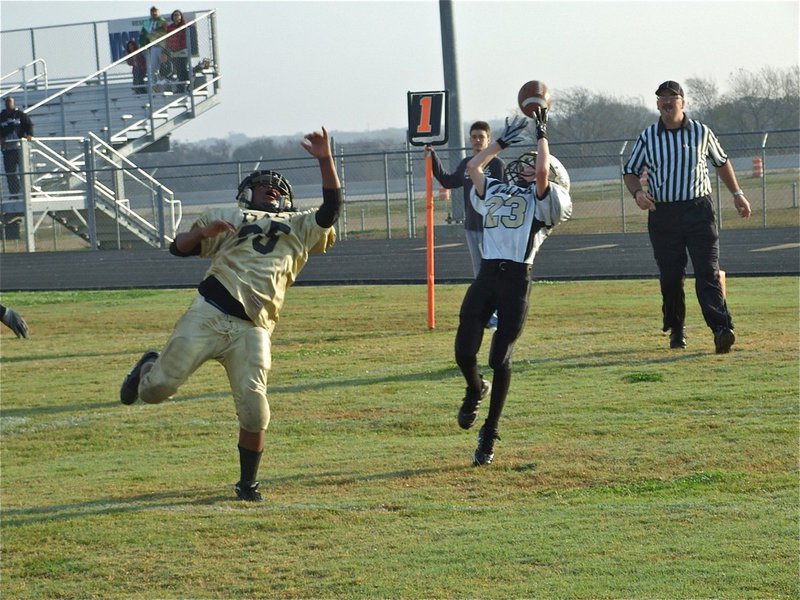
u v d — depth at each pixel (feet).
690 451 47.24
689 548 35.35
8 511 42.86
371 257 161.17
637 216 240.12
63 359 82.17
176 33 255.91
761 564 33.68
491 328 83.25
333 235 44.68
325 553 36.70
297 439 53.26
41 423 59.47
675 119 70.54
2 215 209.77
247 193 45.03
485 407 58.39
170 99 257.96
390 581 33.83
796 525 37.11
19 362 81.30
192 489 45.34
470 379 48.26
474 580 33.55
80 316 108.68
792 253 140.05
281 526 39.70
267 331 43.91
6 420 60.49
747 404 55.88
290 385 66.74
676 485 42.52
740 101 347.15
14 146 207.82
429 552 36.22
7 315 47.39
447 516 40.11
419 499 42.50
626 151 189.88
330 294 118.52
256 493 43.45
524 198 48.37
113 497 44.50
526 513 40.04
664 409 55.67
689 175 70.33
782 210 229.66
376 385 65.77
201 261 168.76
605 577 33.19
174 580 34.86
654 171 71.10
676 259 71.77
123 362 80.02
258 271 43.19
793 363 66.39
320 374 70.33
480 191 49.65
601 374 65.67
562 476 44.83
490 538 37.29
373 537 38.04
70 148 245.45
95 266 167.63
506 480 44.70
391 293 117.70
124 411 61.82
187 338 42.45
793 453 46.21
